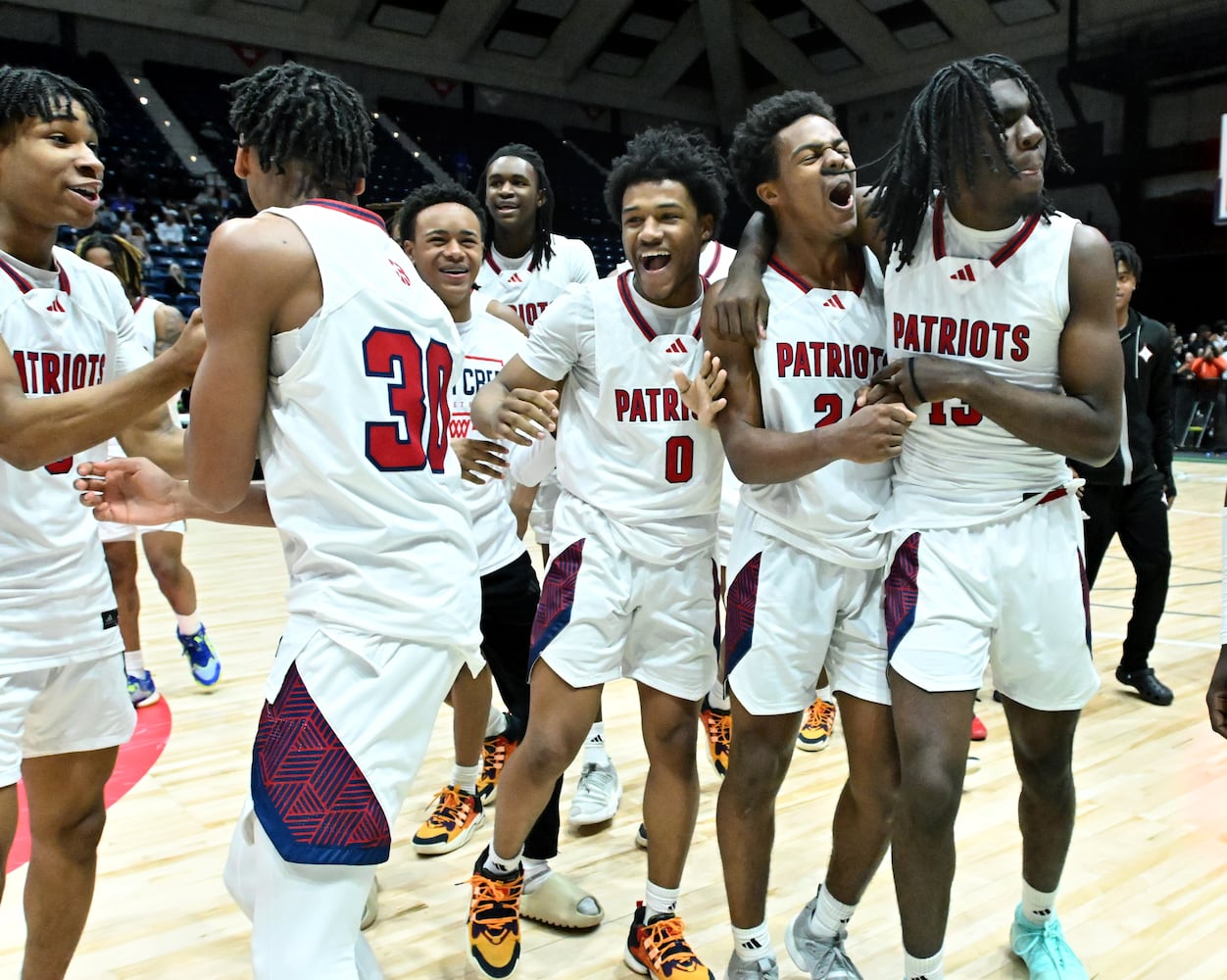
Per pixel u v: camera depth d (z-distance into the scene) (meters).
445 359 1.62
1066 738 1.95
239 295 1.37
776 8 18.45
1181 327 16.80
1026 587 1.84
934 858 1.73
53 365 1.86
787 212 1.96
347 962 1.37
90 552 1.86
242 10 17.02
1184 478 11.49
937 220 1.83
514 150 3.52
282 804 1.36
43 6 15.76
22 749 1.73
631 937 2.17
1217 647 4.72
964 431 1.83
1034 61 17.05
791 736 1.98
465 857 2.73
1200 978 2.08
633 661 2.15
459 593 1.52
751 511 2.02
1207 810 2.89
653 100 21.30
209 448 1.41
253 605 5.63
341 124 1.53
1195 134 15.55
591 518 2.12
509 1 18.08
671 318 2.10
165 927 2.35
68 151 1.77
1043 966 2.04
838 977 2.00
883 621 1.94
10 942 2.29
